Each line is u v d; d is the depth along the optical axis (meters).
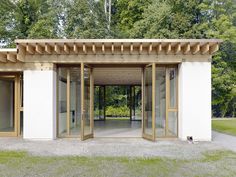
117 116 21.62
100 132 10.26
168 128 8.69
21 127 9.45
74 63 8.57
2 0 21.42
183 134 8.26
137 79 14.73
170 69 8.86
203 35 21.02
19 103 9.18
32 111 8.33
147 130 8.59
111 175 4.49
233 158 5.80
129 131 10.62
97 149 6.78
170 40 7.57
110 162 5.40
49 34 21.11
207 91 8.30
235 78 21.55
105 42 7.69
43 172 4.67
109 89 21.98
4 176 4.44
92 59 8.40
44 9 23.47
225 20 21.11
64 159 5.66
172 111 8.76
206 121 8.27
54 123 8.52
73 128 8.85
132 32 22.06
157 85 8.73
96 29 21.44
